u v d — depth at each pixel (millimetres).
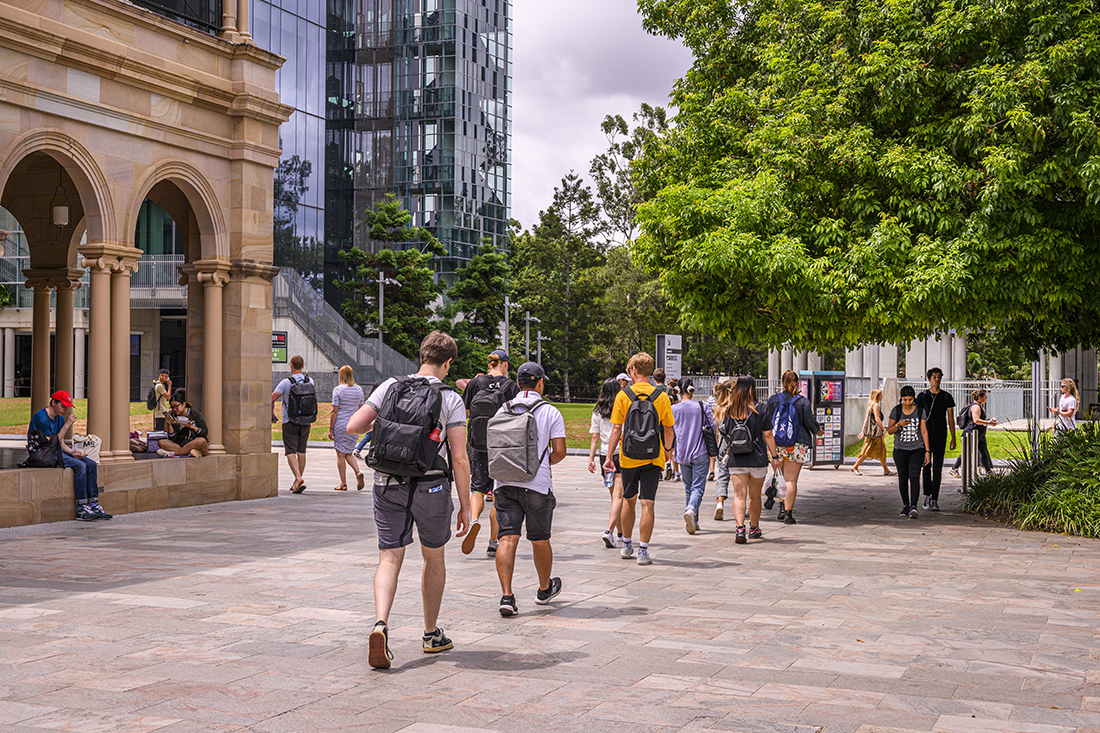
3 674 5473
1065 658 6031
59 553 9891
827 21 14359
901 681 5480
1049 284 12602
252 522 12539
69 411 12445
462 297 64562
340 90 62719
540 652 6086
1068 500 12219
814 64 14188
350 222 63656
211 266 15094
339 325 45156
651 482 9531
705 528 12570
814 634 6629
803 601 7785
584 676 5527
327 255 61750
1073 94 12367
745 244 12836
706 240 13031
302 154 53125
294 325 42594
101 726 4578
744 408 11141
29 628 6602
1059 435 14266
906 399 13688
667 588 8312
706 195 13891
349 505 14672
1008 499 13617
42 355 16359
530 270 80938
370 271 55344
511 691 5215
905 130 13859
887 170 12961
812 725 4672
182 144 14469
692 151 15914
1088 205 12398
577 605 7566
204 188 14914
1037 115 12695
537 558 7488
